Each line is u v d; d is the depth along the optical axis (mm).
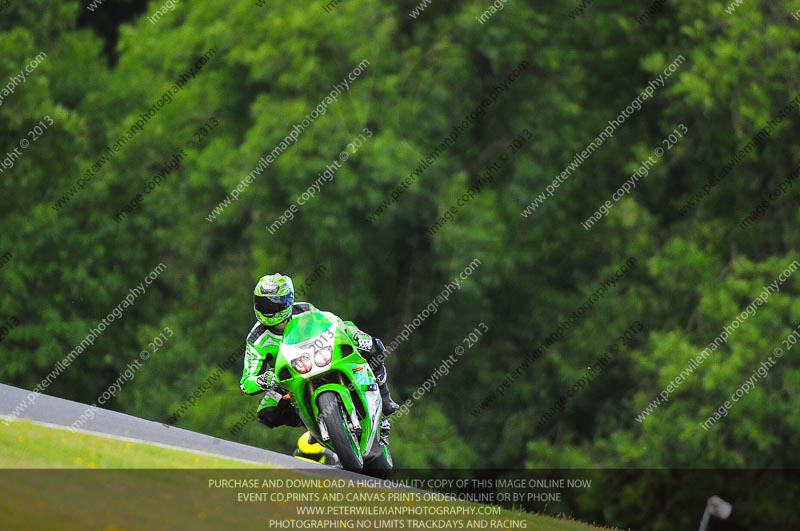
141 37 106375
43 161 99562
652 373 89438
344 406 36188
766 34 90562
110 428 37844
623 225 92188
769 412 83625
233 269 93625
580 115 97938
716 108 93125
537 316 95125
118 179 99750
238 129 99188
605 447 89312
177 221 98000
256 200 89750
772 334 84750
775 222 94250
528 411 94500
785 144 94500
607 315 93625
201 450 36469
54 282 98000
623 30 100562
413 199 88375
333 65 91250
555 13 96438
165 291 102250
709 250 92312
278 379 36625
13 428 32281
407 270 95062
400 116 90500
